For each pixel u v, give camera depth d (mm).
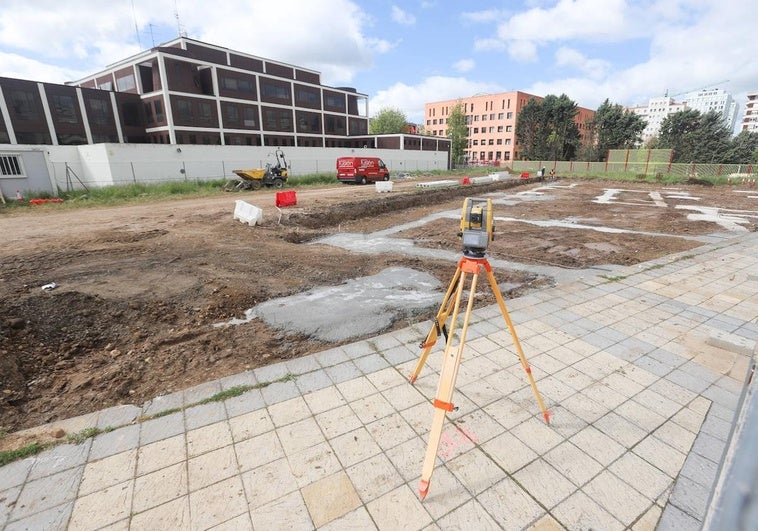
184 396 3227
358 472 2475
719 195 20172
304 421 2941
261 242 9305
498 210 15352
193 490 2344
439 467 2518
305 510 2211
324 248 9023
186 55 33312
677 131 53062
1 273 6277
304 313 5156
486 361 3777
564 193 21953
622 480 2428
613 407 3109
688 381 3461
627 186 26062
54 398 3303
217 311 5168
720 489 944
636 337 4273
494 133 74375
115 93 31766
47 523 2133
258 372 3576
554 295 5555
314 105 44312
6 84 26766
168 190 20844
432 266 7395
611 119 51719
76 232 10023
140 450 2658
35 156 17312
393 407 3102
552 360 3793
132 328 4621
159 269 6852
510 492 2340
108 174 21984
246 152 28641
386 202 15469
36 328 4281
